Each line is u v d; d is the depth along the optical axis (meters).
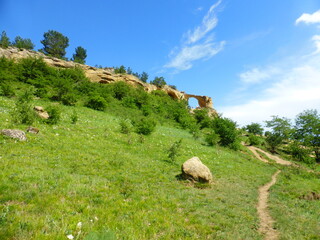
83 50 109.69
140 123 30.89
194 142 33.97
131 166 14.38
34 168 9.64
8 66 46.81
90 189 8.55
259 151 44.19
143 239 5.34
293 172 25.80
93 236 3.76
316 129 53.56
